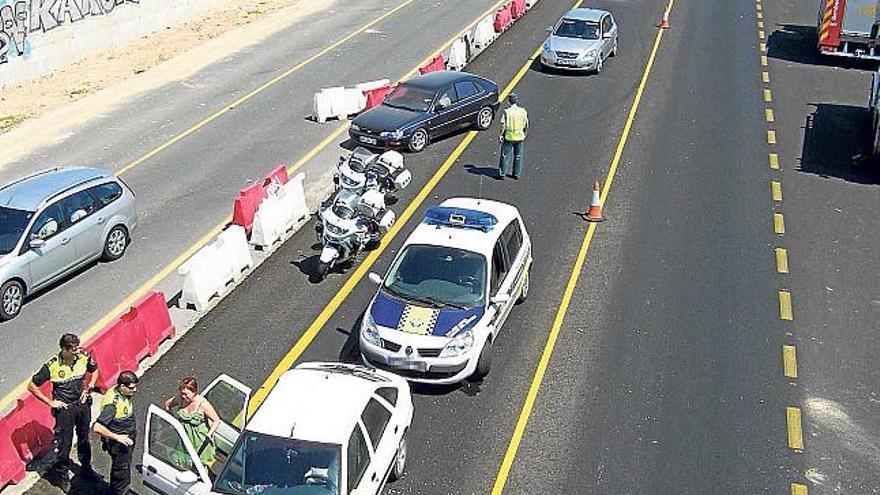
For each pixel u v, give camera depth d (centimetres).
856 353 1411
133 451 1125
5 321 1475
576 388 1306
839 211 1927
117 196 1703
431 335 1267
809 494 1109
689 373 1349
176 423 954
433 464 1139
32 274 1512
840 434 1223
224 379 1095
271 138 2372
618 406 1269
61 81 2903
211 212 1920
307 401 1007
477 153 2236
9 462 1091
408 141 2208
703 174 2111
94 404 1237
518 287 1479
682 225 1847
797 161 2198
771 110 2566
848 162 2197
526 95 2666
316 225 1753
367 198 1638
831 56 3105
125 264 1683
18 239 1500
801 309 1536
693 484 1123
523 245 1528
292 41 3378
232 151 2283
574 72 2881
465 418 1232
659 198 1977
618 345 1417
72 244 1587
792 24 3572
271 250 1723
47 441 1145
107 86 2855
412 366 1259
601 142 2305
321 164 2180
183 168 2173
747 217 1889
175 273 1648
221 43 3359
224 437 1024
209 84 2867
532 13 3669
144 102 2697
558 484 1114
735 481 1129
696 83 2800
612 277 1630
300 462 942
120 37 3288
